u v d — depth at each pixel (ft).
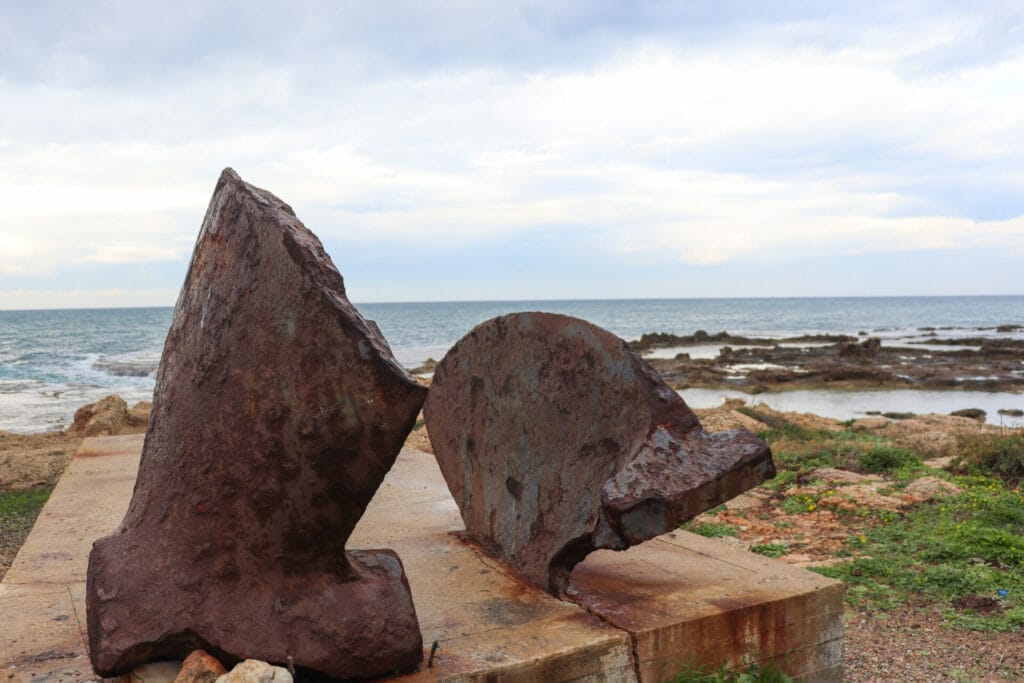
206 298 8.59
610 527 9.49
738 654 10.18
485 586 11.25
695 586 11.01
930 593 16.01
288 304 7.93
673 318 371.97
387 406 7.95
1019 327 262.67
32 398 85.87
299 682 8.16
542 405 11.43
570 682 9.16
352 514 8.34
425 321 371.15
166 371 8.94
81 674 8.44
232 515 8.18
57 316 571.69
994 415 69.05
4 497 26.76
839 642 10.93
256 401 8.05
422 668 8.67
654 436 9.74
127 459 21.26
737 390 89.51
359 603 8.45
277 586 8.30
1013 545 17.84
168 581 8.11
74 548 13.19
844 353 129.70
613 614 10.03
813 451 29.86
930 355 131.64
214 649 7.97
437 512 15.61
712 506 9.34
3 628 9.70
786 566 11.91
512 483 12.06
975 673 12.76
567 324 11.07
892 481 25.31
